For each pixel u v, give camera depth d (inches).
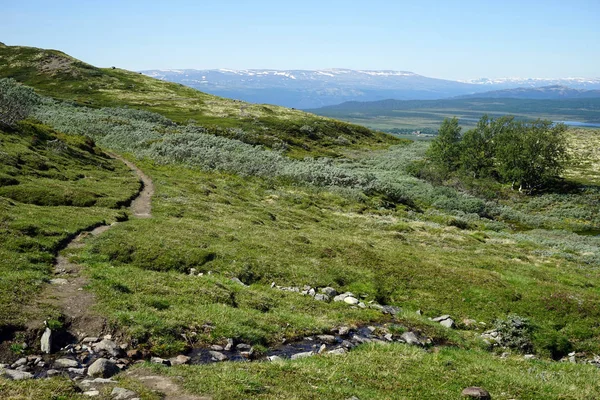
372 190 3093.0
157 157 2832.2
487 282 1243.2
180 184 2209.6
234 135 4451.3
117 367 563.5
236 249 1232.8
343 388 543.2
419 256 1498.5
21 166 1705.2
